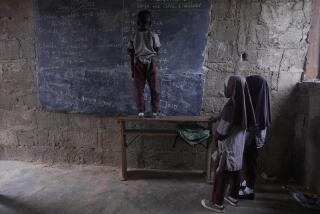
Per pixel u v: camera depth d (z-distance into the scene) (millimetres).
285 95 3438
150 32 3143
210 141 3268
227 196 2848
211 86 3553
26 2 3752
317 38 3279
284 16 3314
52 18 3721
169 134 3295
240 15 3393
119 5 3547
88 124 3857
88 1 3604
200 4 3424
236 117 2434
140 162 3801
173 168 3756
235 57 3471
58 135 3951
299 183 3293
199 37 3480
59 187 3182
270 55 3408
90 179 3420
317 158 2869
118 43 3623
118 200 2867
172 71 3570
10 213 2609
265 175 3512
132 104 3705
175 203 2814
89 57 3709
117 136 3814
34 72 3879
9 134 4066
